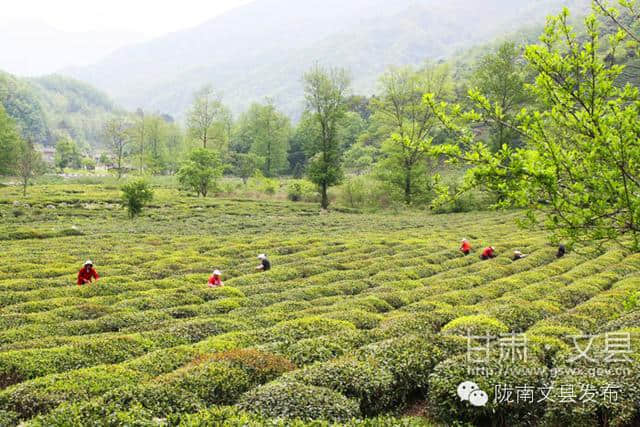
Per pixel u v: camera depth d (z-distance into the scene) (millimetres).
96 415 9164
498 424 10859
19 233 39156
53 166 133250
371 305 20078
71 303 20219
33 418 9336
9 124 88500
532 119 8539
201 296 22047
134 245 37188
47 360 13219
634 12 8430
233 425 8688
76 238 39438
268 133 109688
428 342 13414
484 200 64125
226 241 40031
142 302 20547
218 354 12641
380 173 69562
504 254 33344
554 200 7871
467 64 140875
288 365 12633
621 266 27953
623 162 7762
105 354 14125
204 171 75875
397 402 12141
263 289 23953
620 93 8242
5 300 20469
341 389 11070
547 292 22734
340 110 68062
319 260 31938
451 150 8625
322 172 67938
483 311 18172
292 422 8961
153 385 10562
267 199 80688
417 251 34469
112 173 121875
